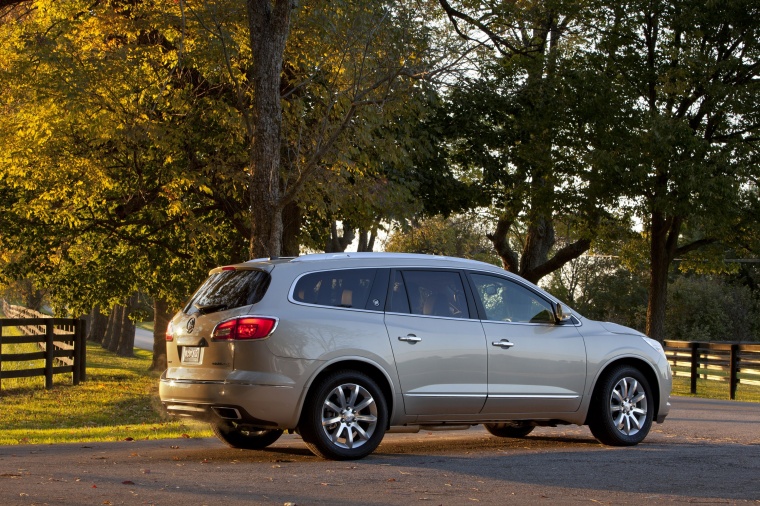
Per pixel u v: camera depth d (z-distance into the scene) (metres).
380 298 8.95
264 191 13.54
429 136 22.27
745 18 24.83
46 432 12.47
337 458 8.52
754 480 7.69
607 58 25.81
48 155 19.36
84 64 18.14
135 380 26.44
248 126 14.08
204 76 18.53
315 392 8.43
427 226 37.62
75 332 23.75
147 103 18.78
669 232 28.30
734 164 24.44
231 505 6.23
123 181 22.03
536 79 23.83
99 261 26.55
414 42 16.38
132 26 18.38
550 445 10.15
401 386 8.84
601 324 10.28
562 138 24.97
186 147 20.11
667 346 26.56
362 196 17.73
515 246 48.38
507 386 9.39
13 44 18.77
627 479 7.66
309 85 17.11
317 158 14.08
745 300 59.44
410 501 6.52
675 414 15.09
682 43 25.45
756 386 28.38
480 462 8.53
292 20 16.50
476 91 23.36
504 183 25.22
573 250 30.25
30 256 25.56
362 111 15.71
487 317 9.47
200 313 8.71
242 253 24.59
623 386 10.12
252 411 8.23
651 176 24.78
